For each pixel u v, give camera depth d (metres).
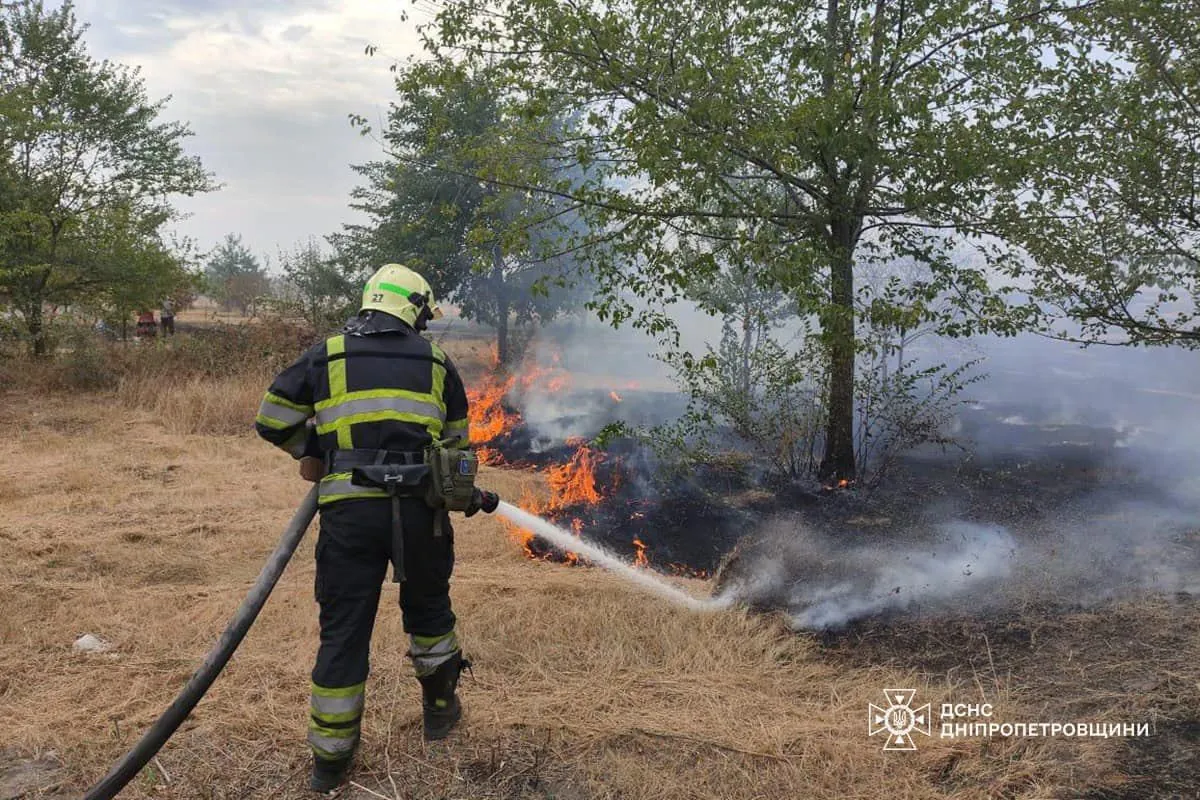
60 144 14.30
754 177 6.89
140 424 10.14
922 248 7.39
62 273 14.38
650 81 6.34
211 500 6.77
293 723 3.12
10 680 3.50
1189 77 5.73
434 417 2.87
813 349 7.58
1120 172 6.03
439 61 6.72
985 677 3.52
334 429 2.78
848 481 7.50
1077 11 6.07
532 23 6.34
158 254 14.84
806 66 6.70
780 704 3.29
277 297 14.98
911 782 2.74
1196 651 3.56
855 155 6.30
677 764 2.87
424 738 3.03
